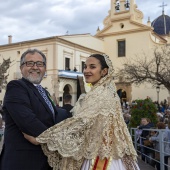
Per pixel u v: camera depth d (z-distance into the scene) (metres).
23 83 2.87
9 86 2.82
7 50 38.16
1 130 9.53
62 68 34.88
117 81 37.69
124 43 40.72
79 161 2.75
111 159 2.76
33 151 2.75
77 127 2.66
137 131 9.84
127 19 40.41
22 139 2.75
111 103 2.79
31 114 2.69
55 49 34.00
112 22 41.62
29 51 3.05
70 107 7.72
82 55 38.09
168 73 27.64
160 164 7.20
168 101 33.66
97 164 2.73
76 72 35.75
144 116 10.97
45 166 2.84
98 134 2.69
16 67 37.16
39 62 3.01
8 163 2.74
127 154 2.86
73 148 2.63
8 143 2.79
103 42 42.38
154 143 7.89
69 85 35.66
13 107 2.69
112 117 2.77
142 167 8.20
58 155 2.77
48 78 34.41
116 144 2.77
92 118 2.69
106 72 3.05
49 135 2.65
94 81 3.04
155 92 37.28
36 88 3.01
